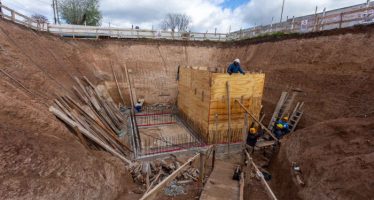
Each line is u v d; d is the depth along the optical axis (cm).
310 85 1116
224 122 1051
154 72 1897
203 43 2133
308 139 718
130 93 1709
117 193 594
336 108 941
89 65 1647
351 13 1103
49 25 1853
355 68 952
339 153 575
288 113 1148
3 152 403
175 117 1497
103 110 1228
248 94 1050
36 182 404
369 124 642
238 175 712
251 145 926
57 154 488
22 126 525
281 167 762
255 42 1762
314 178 554
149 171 788
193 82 1214
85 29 1964
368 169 456
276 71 1374
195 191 699
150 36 2167
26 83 770
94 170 549
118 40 1928
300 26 1433
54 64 1180
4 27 965
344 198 438
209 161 916
